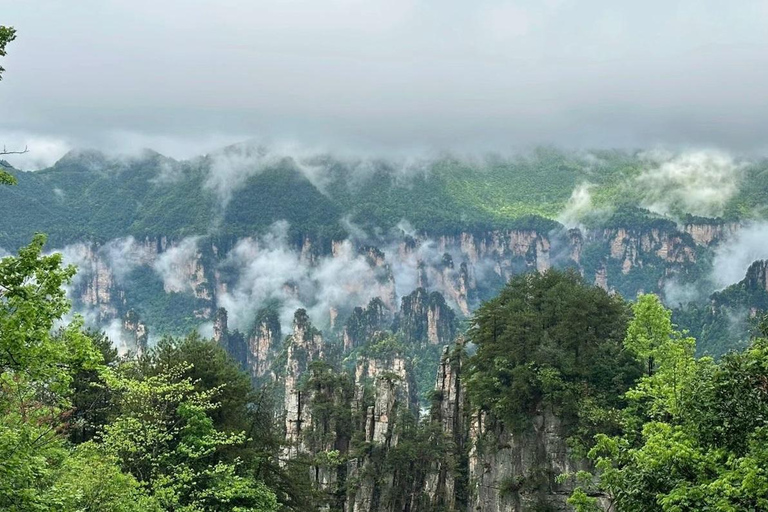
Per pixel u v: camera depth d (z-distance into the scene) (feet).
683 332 263.49
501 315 347.97
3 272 101.81
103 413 223.71
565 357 315.37
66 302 108.37
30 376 109.50
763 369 130.11
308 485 255.29
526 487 311.88
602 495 235.20
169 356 224.53
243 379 236.22
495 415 334.44
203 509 181.47
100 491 140.46
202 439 187.21
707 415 134.31
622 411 282.36
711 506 119.75
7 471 104.42
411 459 384.27
